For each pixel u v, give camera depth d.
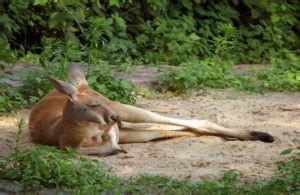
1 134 12.24
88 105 11.30
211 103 15.29
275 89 17.14
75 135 11.30
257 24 23.52
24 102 13.91
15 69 16.33
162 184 9.65
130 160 11.02
